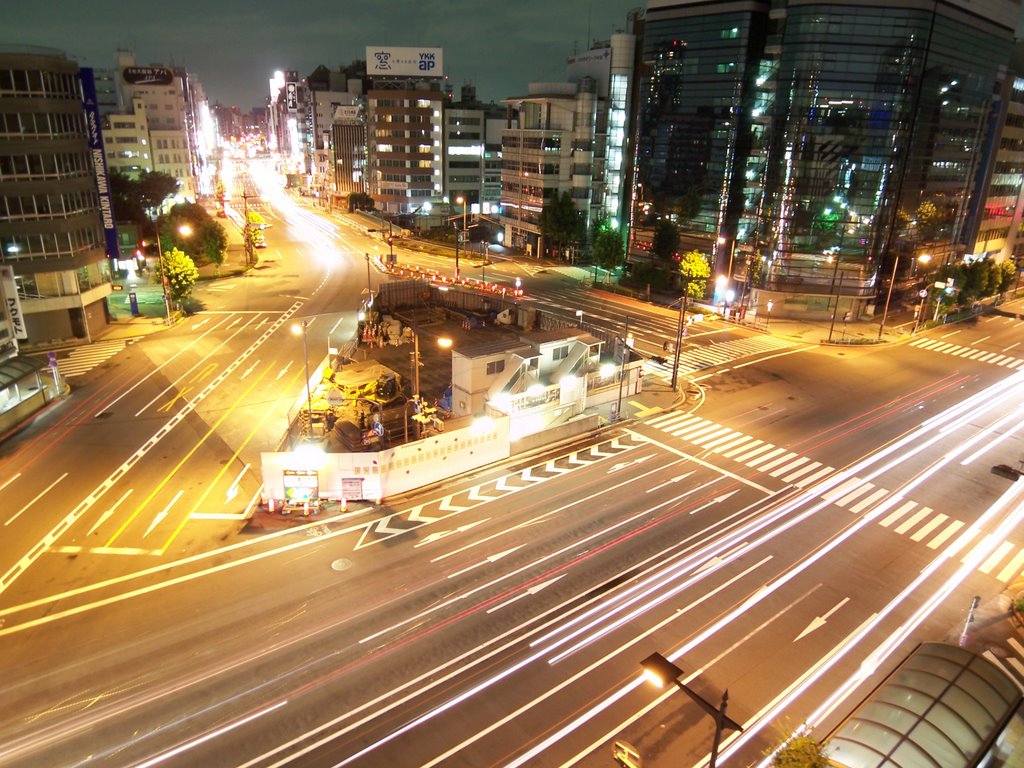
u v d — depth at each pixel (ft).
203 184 613.52
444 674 74.54
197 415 142.41
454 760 63.72
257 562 93.61
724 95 237.86
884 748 58.70
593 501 112.68
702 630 82.64
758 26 229.25
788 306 239.91
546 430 133.49
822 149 220.43
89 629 79.92
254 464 121.49
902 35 206.08
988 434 145.48
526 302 253.85
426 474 115.24
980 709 62.80
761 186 241.35
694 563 96.43
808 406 159.02
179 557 94.38
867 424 149.38
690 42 244.22
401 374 170.91
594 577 92.38
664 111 260.21
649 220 277.03
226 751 64.34
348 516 105.81
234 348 187.52
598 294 271.08
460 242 385.50
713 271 256.73
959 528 108.06
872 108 213.66
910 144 226.79
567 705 70.74
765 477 123.44
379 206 489.26
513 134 362.53
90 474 117.08
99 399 149.69
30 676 72.69
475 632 81.20
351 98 639.76
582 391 139.95
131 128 426.10
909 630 83.76
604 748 65.57
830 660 78.18
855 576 94.63
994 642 81.92
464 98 526.57
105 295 202.08
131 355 179.93
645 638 81.00
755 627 83.41
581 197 338.75
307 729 67.00
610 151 331.36
